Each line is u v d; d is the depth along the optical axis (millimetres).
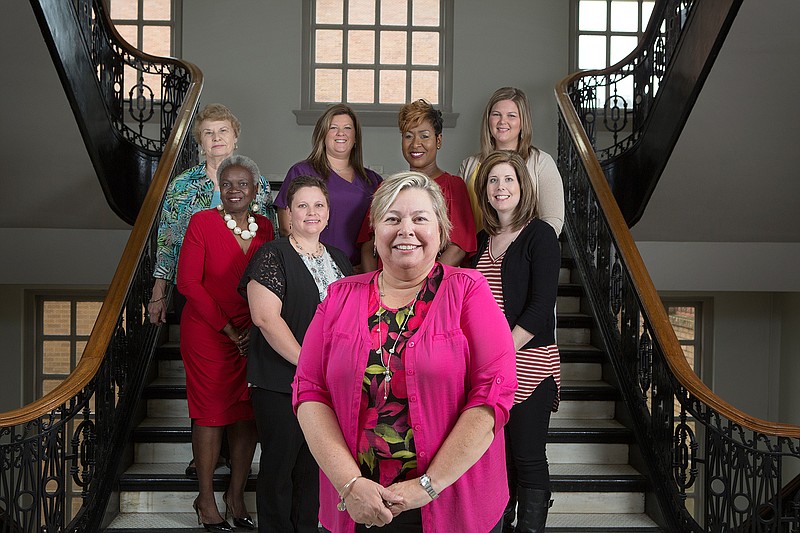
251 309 3352
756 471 3543
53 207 7121
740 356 8266
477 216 4078
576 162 6004
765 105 5898
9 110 6199
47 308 8367
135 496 4234
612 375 5016
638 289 4504
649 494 4309
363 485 2160
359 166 4117
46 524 3414
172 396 4820
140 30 8578
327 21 8797
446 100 8602
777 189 6664
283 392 3377
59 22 5199
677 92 5668
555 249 3441
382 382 2264
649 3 8734
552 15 8570
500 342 2264
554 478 4320
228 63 8469
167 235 4227
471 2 8570
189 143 5934
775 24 5234
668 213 6980
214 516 3895
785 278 7297
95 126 5836
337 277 3521
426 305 2307
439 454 2186
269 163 8523
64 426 3545
